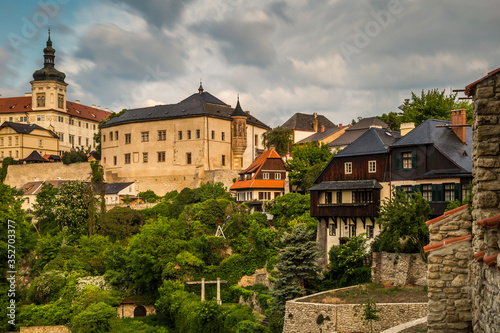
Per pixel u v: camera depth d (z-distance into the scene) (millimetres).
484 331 14891
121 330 61031
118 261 74250
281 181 93000
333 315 38625
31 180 137750
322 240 60000
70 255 79750
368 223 55781
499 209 15648
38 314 64875
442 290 18266
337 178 59656
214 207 82500
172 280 67938
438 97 89250
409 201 49719
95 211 93875
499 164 15727
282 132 117875
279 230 70062
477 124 16062
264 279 65750
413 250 46469
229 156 120375
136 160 123688
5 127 173000
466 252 18172
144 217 92688
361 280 49406
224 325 50906
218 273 69188
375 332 36750
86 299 65688
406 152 53438
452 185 48562
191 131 116812
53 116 191875
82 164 132875
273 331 45625
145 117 123438
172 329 62469
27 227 70375
